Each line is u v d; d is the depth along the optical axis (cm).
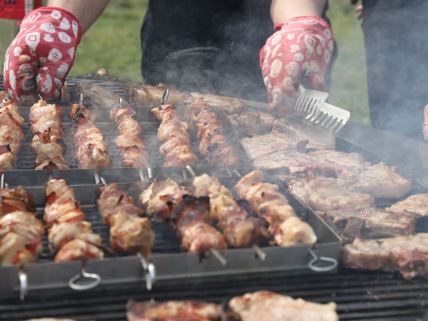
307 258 91
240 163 117
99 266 87
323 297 90
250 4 178
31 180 108
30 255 88
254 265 90
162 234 99
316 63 134
